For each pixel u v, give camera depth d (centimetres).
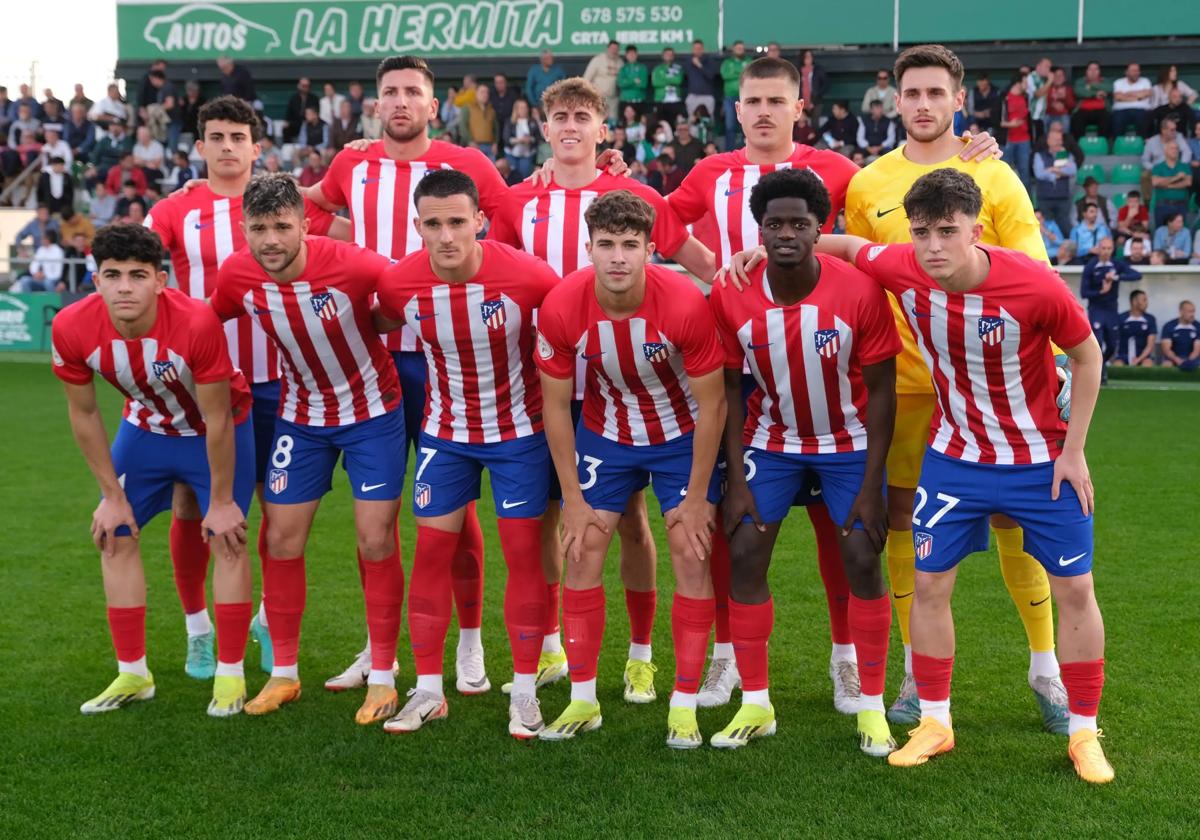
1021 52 1603
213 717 373
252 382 420
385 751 345
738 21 1664
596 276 331
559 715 380
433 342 359
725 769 330
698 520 349
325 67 1788
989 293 316
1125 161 1489
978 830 289
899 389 379
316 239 370
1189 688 382
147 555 574
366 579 380
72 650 434
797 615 474
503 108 1590
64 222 1625
